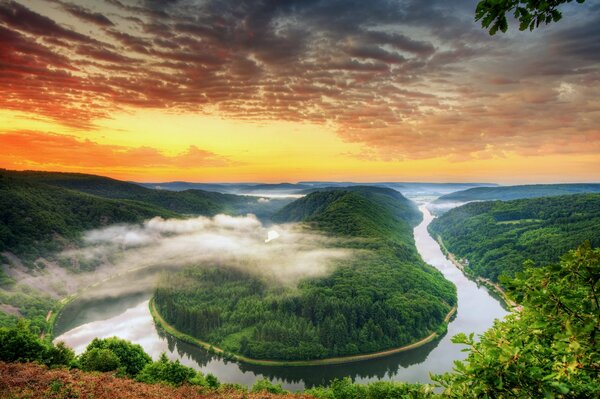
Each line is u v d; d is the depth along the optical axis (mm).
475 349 8812
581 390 7172
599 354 6398
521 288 7684
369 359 129625
